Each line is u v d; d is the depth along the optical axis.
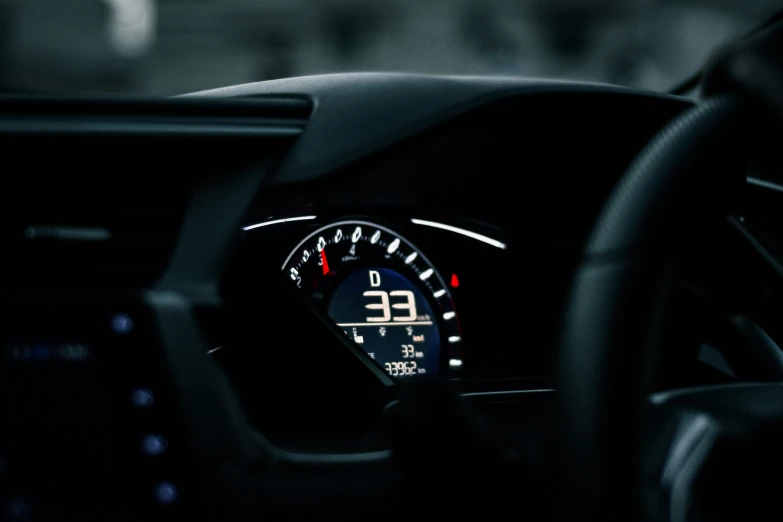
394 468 1.17
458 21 17.62
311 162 1.23
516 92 1.35
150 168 1.18
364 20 17.62
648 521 0.83
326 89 1.28
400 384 1.39
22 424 1.05
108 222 1.15
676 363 1.50
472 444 0.88
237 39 18.06
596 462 0.78
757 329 1.48
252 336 1.30
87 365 1.07
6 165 1.14
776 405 0.89
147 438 1.08
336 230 1.58
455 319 1.70
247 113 1.22
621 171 1.62
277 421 1.26
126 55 18.17
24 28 17.78
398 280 1.67
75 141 1.16
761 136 0.81
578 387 0.80
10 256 1.11
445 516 0.98
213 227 1.17
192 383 1.10
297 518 1.13
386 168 1.49
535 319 1.74
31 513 1.04
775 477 0.83
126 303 1.09
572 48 15.72
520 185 1.64
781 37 0.75
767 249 1.47
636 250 0.81
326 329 1.36
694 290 1.51
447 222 1.70
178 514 1.08
